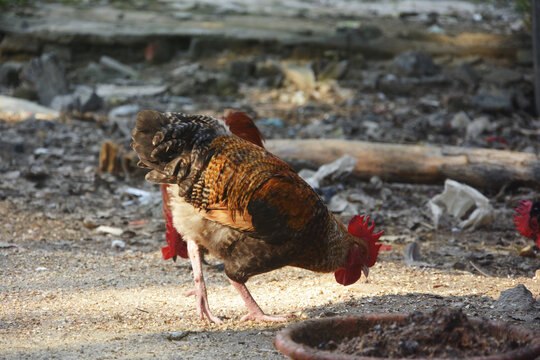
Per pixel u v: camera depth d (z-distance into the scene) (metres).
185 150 4.74
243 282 4.95
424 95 17.08
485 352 3.18
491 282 6.26
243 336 4.71
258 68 18.58
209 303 5.66
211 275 6.67
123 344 4.43
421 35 20.33
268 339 4.64
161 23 21.73
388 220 9.20
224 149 4.75
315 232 4.68
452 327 3.32
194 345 4.46
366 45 19.36
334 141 10.89
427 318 3.42
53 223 8.64
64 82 15.78
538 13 15.55
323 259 4.84
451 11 26.47
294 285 6.25
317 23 22.52
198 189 4.70
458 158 10.38
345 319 3.57
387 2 29.20
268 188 4.57
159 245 7.98
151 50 19.52
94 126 13.77
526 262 7.39
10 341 4.46
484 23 23.77
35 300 5.57
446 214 9.18
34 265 6.75
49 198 9.68
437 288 6.00
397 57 18.19
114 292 5.92
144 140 4.71
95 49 19.56
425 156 10.48
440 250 7.80
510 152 10.46
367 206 9.72
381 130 13.76
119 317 5.13
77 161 11.40
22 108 14.63
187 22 22.08
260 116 15.10
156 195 9.62
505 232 8.73
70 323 4.95
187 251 5.59
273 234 4.59
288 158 10.59
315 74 18.19
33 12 23.08
